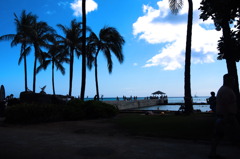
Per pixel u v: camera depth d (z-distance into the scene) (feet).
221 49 27.07
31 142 18.58
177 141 18.63
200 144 17.52
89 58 95.76
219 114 14.37
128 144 17.67
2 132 24.58
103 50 94.38
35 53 111.55
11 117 32.91
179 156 13.99
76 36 107.14
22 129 27.53
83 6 54.75
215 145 13.65
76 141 19.06
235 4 23.54
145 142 18.47
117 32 93.30
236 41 26.04
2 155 14.28
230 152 14.80
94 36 93.91
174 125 25.89
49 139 20.02
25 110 32.91
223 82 15.06
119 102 117.08
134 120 32.78
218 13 25.22
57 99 51.57
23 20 111.34
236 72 27.81
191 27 47.01
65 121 35.68
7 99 60.64
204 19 27.30
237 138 16.14
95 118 39.81
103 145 17.33
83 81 53.57
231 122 14.39
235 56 26.13
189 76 46.29
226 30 26.55
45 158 13.61
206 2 25.66
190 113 44.86
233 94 14.26
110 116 42.01
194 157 13.78
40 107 34.81
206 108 116.88
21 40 104.63
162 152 15.02
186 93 45.91
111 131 24.35
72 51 108.47
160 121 29.99
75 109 37.65
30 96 51.72
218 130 13.75
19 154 14.55
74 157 13.80
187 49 46.83
